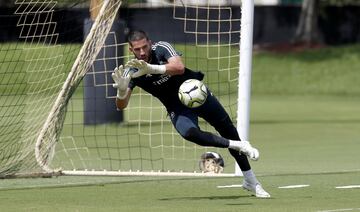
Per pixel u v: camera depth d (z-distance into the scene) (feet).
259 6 507.30
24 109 170.40
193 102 104.32
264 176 136.87
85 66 130.82
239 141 105.29
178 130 105.60
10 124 151.23
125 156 174.60
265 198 111.45
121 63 215.72
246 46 131.64
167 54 105.19
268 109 321.73
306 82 429.38
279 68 447.01
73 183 128.47
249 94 131.95
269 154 179.52
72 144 197.67
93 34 131.64
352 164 158.81
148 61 105.91
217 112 107.76
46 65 181.06
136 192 118.21
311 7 494.18
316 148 192.44
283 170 147.54
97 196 113.80
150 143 184.96
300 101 367.04
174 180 132.26
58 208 101.35
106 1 132.77
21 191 118.93
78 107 280.10
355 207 101.81
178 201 108.58
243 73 131.64
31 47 180.75
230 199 110.52
